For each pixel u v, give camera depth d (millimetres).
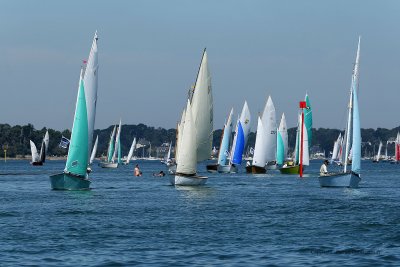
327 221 131750
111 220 132750
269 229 120812
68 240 108062
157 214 144000
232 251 98750
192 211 150000
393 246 102312
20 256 94812
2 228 120812
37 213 144250
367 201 175250
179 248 101188
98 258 93625
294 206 161875
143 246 102875
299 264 89688
